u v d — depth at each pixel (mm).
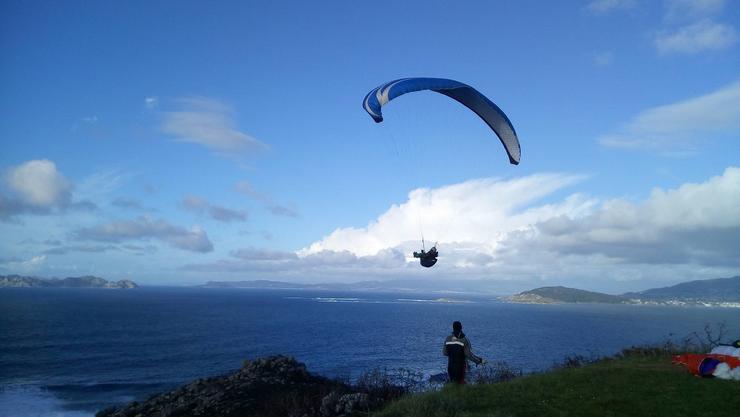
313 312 181750
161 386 48156
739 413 11109
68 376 52531
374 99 21125
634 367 16406
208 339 86750
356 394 15594
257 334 96625
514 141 23297
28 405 40594
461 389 13766
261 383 21969
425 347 77812
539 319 166250
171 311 164500
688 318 185000
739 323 151625
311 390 19406
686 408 11570
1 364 58469
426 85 20938
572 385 14031
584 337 98688
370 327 118125
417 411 12070
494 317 175250
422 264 18000
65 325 106000
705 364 14453
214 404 19781
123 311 156500
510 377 17844
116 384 48812
